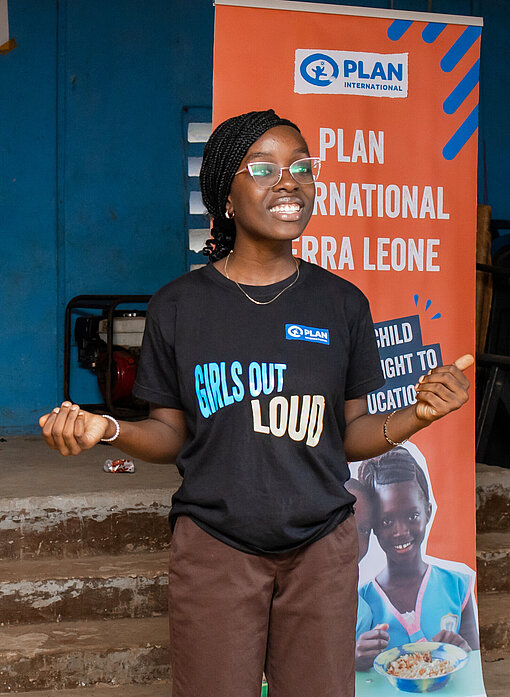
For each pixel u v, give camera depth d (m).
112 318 4.77
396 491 2.66
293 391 1.58
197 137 5.26
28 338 5.14
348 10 2.56
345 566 1.64
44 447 4.70
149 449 1.67
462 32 2.65
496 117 5.37
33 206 5.11
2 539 3.27
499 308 4.29
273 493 1.56
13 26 5.02
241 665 1.58
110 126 5.18
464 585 2.69
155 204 5.26
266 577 1.61
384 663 2.64
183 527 1.64
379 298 2.64
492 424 3.99
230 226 1.83
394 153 2.63
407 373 2.66
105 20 5.13
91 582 3.07
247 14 2.50
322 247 2.60
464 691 2.66
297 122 2.55
